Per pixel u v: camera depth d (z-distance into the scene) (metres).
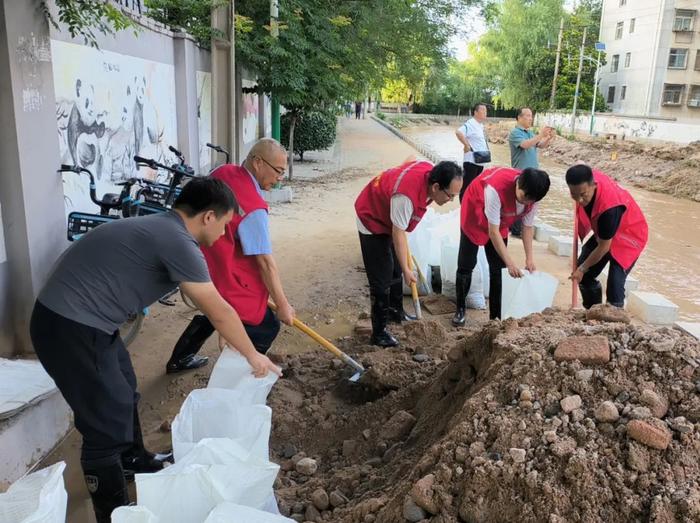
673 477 2.00
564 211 11.90
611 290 4.48
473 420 2.37
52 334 2.39
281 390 3.92
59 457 3.31
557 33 42.44
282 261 7.12
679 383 2.30
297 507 2.66
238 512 1.99
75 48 5.26
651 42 39.25
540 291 4.48
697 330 5.16
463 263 5.13
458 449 2.27
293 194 11.66
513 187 4.60
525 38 42.06
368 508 2.35
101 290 2.39
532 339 2.79
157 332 4.99
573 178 4.18
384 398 3.56
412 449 2.84
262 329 3.70
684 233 10.25
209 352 4.66
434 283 6.20
